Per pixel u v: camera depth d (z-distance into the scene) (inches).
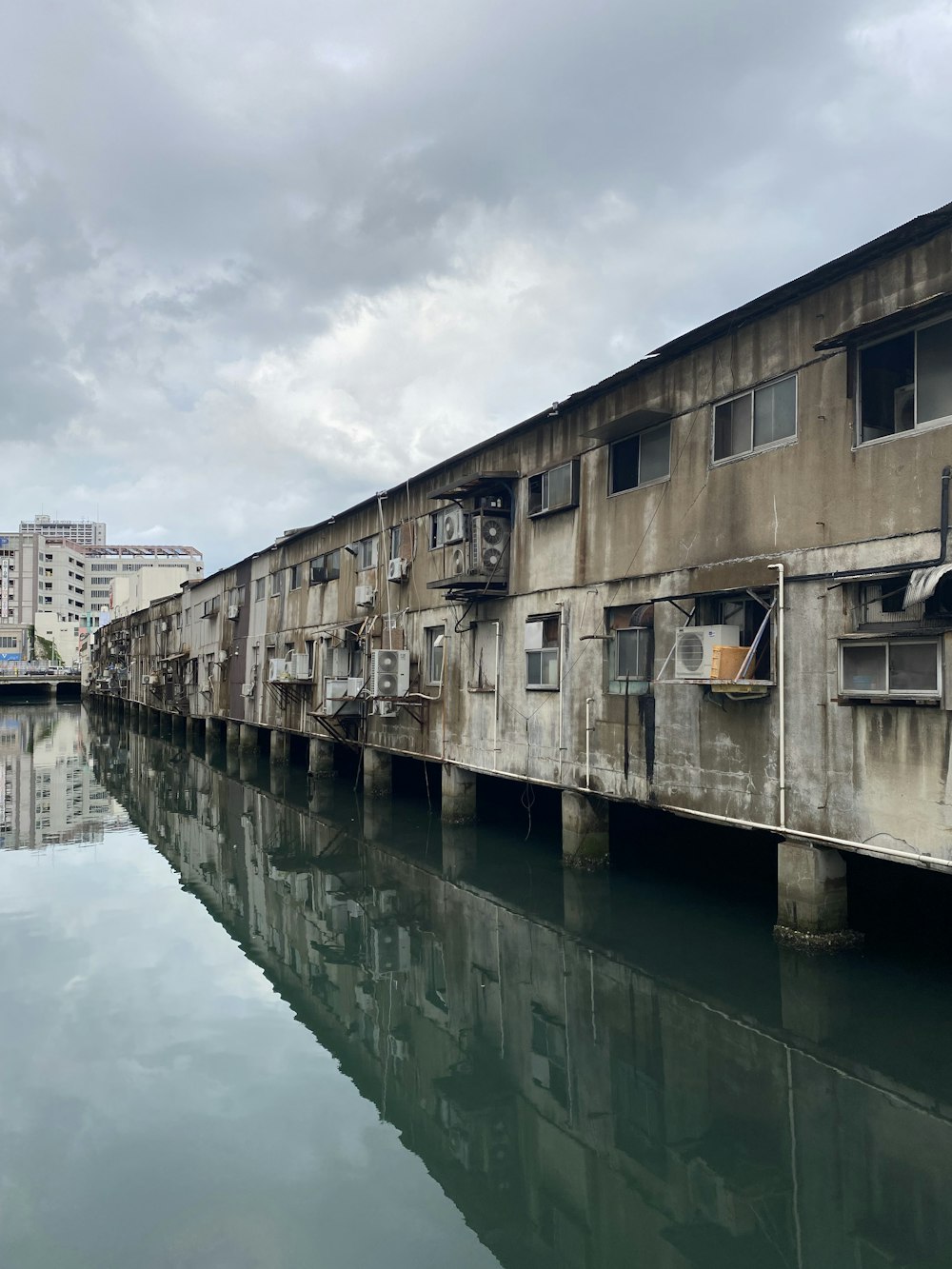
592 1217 202.1
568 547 487.2
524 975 355.9
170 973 357.7
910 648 289.6
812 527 330.3
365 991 342.0
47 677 3115.2
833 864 328.2
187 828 681.0
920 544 289.1
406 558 698.2
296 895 482.3
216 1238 193.8
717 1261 187.9
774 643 343.6
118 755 1248.2
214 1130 239.0
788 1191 209.2
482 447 576.1
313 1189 213.0
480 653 583.2
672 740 399.9
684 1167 221.9
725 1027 297.3
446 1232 197.8
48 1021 308.2
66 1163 222.4
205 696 1366.9
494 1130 241.4
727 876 477.4
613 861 509.4
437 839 608.1
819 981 312.8
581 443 478.3
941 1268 180.9
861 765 306.2
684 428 400.5
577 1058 282.7
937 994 302.5
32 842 622.8
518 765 530.0
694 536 392.2
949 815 275.1
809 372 335.0
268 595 1075.9
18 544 4254.4
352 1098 257.0
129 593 2891.2
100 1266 183.8
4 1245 190.1
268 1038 297.1
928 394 289.6
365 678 743.1
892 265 305.9
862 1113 239.6
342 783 881.5
